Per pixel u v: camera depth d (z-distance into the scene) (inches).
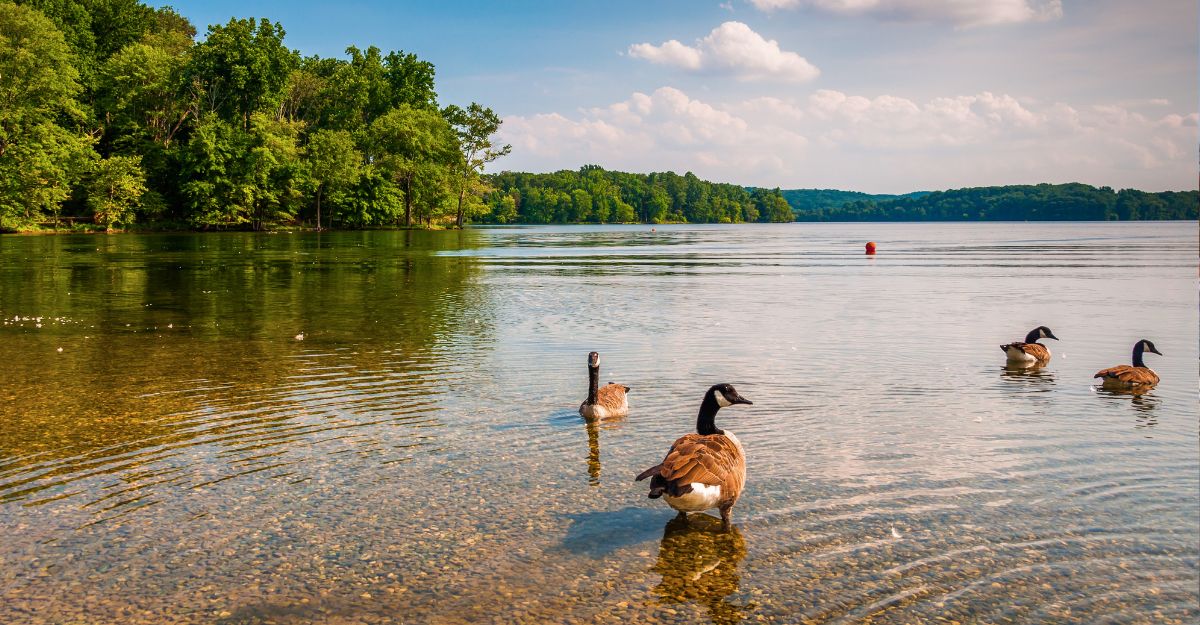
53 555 269.4
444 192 4945.9
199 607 235.1
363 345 688.4
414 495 325.1
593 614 231.5
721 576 255.9
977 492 326.0
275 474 349.1
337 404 473.7
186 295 1103.0
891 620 228.5
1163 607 234.2
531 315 901.8
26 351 655.1
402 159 4478.3
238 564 263.1
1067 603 237.0
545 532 289.9
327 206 4330.7
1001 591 244.7
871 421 437.1
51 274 1422.2
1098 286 1289.4
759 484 336.8
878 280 1418.6
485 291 1188.5
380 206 4419.3
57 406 467.2
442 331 773.9
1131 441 396.5
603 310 952.3
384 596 241.6
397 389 514.3
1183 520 295.3
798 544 279.0
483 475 349.4
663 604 237.8
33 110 3041.3
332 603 237.5
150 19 4345.5
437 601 238.7
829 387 525.0
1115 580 250.8
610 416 444.5
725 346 691.4
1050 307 993.5
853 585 249.1
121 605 236.4
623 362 613.9
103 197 3326.8
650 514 307.6
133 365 594.6
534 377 553.3
